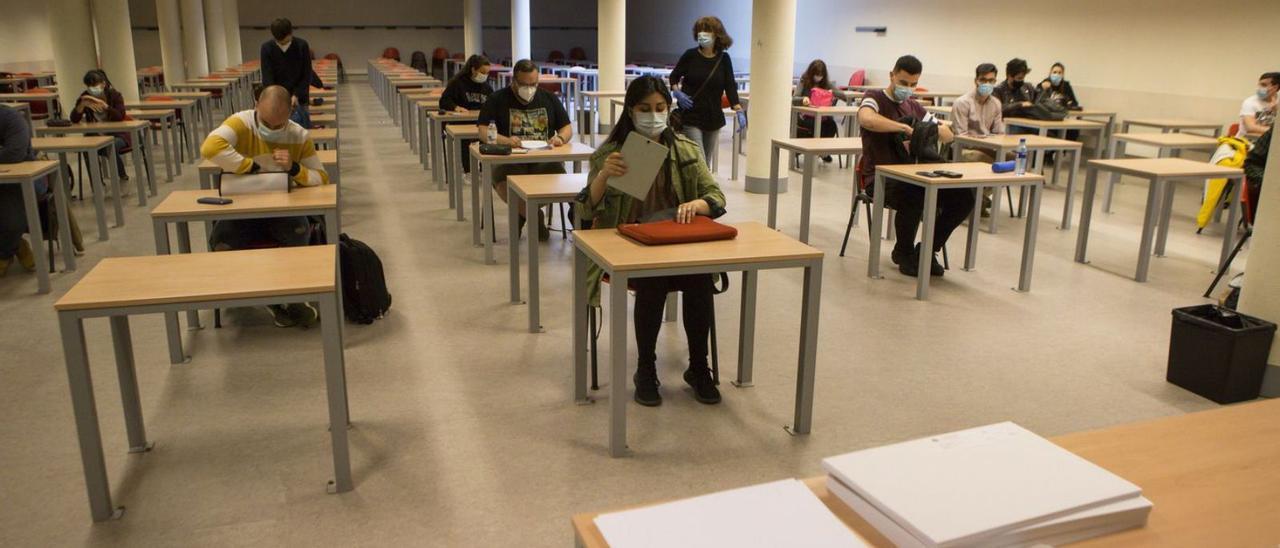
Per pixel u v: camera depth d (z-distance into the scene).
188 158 9.55
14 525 2.39
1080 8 10.07
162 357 3.65
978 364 3.73
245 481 2.63
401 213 6.79
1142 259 5.02
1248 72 8.26
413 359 3.67
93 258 5.27
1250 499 1.27
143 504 2.50
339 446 2.53
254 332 3.96
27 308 4.30
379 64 18.67
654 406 3.21
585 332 3.17
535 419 3.10
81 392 2.29
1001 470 1.25
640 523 1.16
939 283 5.01
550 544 2.33
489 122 5.77
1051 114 8.70
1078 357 3.84
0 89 12.31
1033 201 4.71
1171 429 1.50
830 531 1.14
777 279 5.02
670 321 4.21
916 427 3.09
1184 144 7.14
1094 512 1.16
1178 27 8.94
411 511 2.48
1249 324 3.37
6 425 3.00
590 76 15.57
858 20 14.13
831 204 7.39
